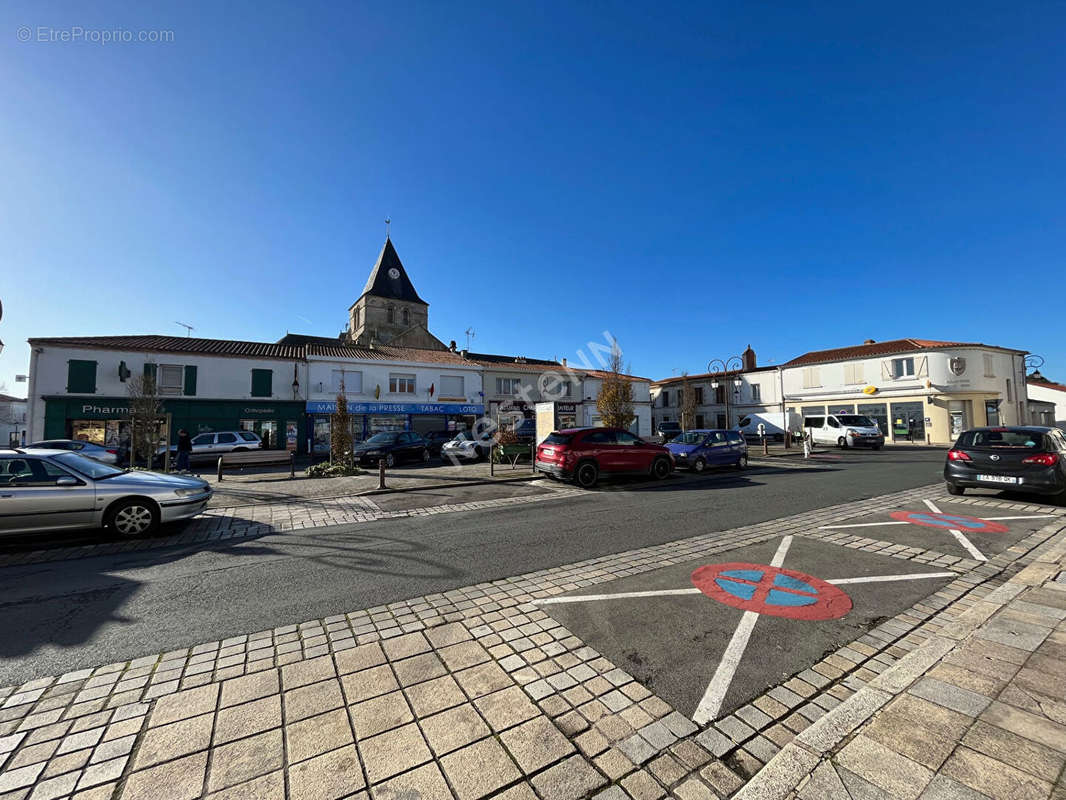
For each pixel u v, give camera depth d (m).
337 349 28.56
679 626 3.65
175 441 22.17
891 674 2.79
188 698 2.75
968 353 27.33
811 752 2.16
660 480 12.37
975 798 1.86
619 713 2.55
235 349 25.17
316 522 7.71
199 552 5.94
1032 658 2.91
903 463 16.33
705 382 41.34
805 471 14.11
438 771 2.13
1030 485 8.03
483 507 8.88
